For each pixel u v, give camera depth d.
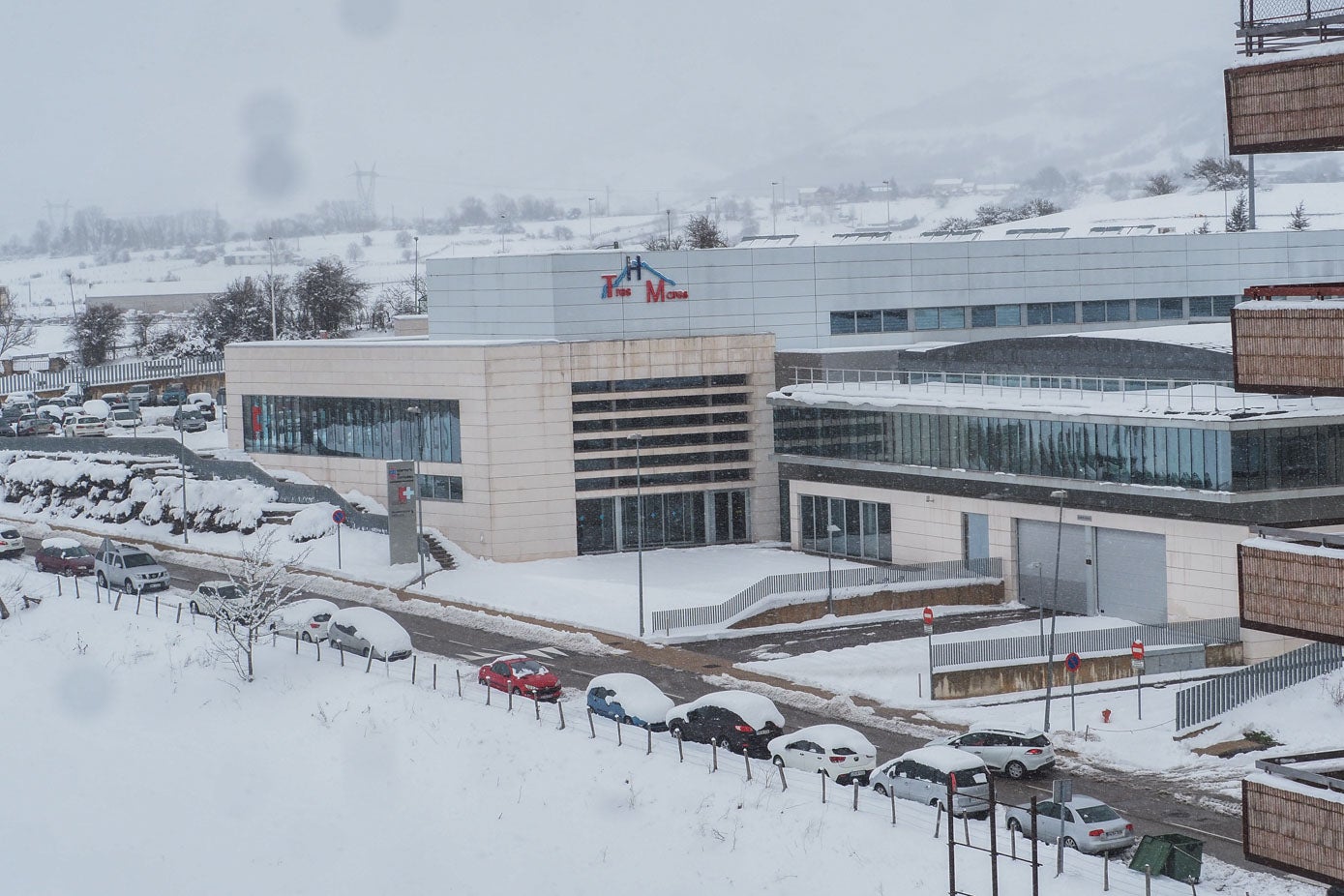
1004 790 47.81
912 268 97.00
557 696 58.06
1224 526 64.31
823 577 73.94
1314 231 106.56
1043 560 73.25
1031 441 71.94
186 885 44.72
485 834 46.03
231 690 59.59
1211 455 63.75
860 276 95.38
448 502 86.62
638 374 87.25
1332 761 32.50
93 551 90.06
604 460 87.06
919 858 40.44
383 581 79.81
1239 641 63.44
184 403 144.00
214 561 85.81
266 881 44.75
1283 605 32.84
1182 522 65.88
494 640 68.44
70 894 44.56
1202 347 71.44
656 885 41.81
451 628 70.88
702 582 77.50
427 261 94.62
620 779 48.03
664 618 68.69
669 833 44.31
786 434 87.38
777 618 70.38
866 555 83.12
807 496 87.06
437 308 94.50
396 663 63.06
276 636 66.19
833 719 56.22
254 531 90.81
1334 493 63.97
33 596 75.12
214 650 64.19
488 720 53.94
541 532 85.62
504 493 84.94
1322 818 30.84
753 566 82.25
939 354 85.81
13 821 49.41
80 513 101.75
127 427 128.50
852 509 83.81
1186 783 48.72
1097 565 70.50
